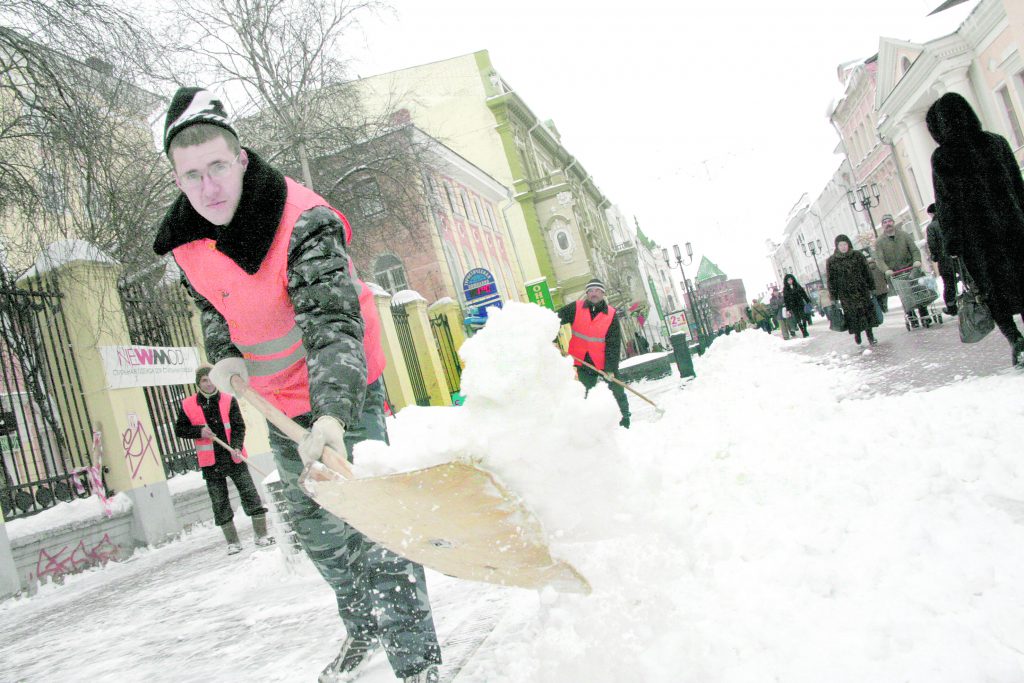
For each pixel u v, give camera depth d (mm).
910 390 6715
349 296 2504
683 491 4102
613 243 88062
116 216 12336
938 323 14148
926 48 32156
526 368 2113
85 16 10445
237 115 17438
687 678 2115
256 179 2547
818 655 2129
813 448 4699
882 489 3539
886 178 50406
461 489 2064
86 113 10633
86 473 10742
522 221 51438
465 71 50844
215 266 2660
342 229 2637
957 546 2717
